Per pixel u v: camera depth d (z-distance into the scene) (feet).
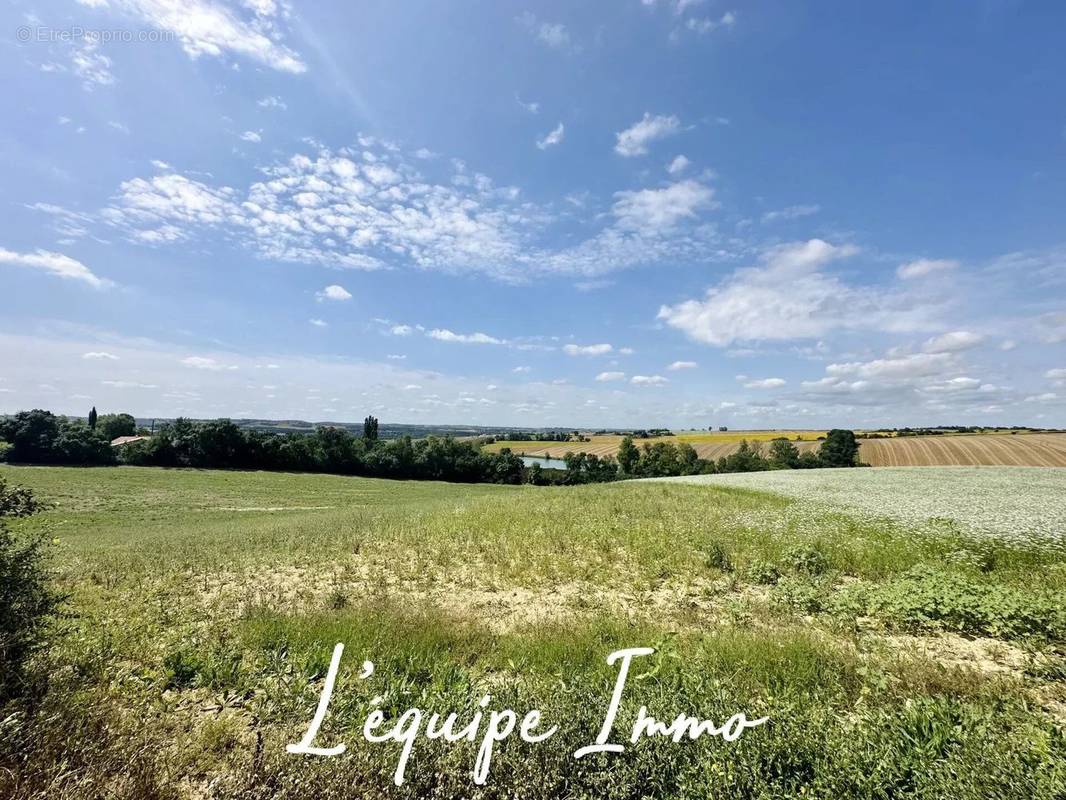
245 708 15.67
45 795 10.80
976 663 19.42
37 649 16.47
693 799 10.94
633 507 62.90
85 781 11.28
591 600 28.84
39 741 12.40
